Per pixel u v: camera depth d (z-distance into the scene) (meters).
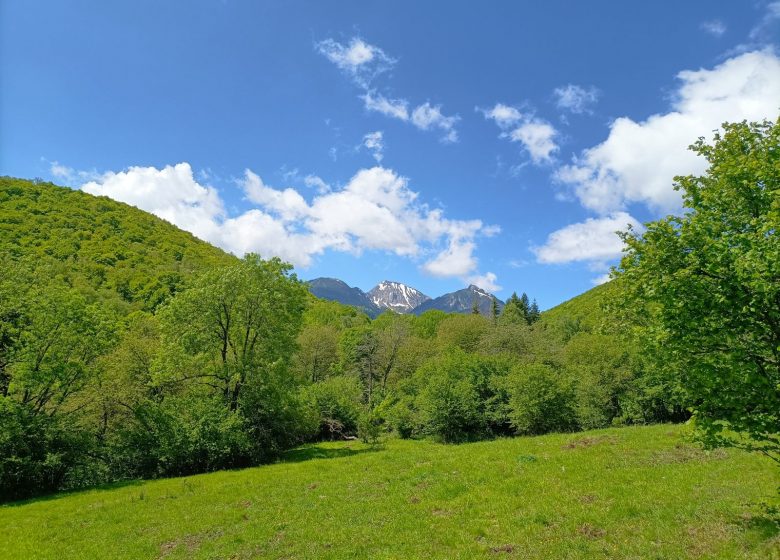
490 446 27.53
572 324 110.00
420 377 64.00
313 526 15.31
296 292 38.16
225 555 13.67
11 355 28.75
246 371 34.44
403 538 13.20
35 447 27.20
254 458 32.34
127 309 71.12
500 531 12.84
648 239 10.53
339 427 50.66
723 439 9.79
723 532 10.55
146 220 127.56
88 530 17.56
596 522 12.46
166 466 30.56
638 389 47.44
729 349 9.40
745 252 8.91
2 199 98.62
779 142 10.03
